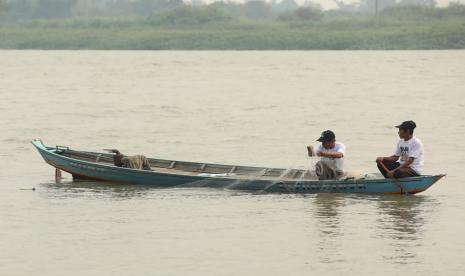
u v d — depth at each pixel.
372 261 46.81
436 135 98.44
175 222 55.72
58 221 55.84
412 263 46.50
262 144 91.75
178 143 92.19
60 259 47.16
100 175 69.06
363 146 90.69
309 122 110.94
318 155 65.75
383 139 96.06
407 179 63.09
